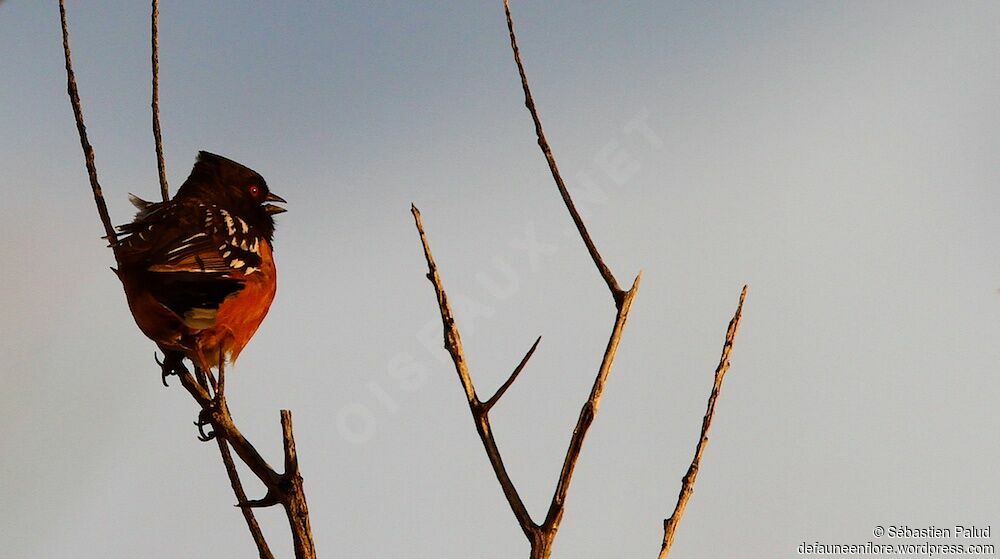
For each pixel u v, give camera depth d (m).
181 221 8.13
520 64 4.84
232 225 8.31
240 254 8.09
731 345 4.88
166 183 7.07
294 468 4.69
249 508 4.91
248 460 5.07
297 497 4.68
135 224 8.13
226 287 7.92
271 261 8.48
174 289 7.69
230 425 5.17
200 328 7.73
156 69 7.00
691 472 4.59
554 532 4.04
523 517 4.06
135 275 7.70
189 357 8.16
